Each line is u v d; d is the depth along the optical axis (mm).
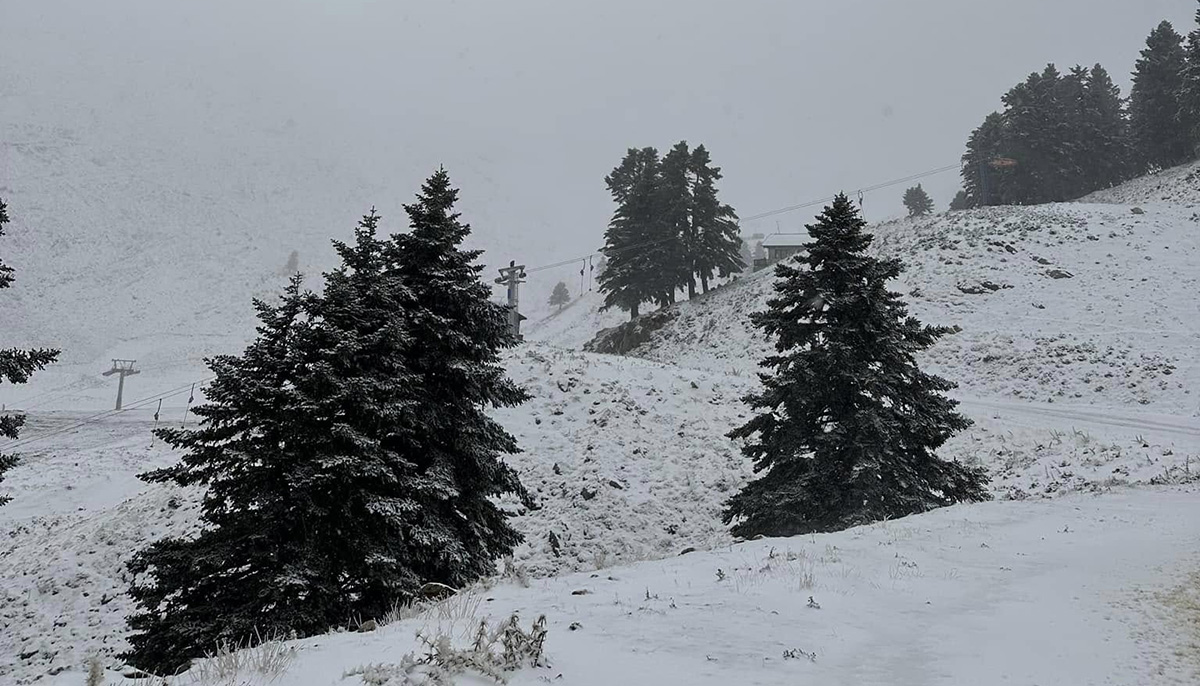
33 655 16844
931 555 10062
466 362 13617
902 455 16766
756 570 9023
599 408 26734
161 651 10578
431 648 5434
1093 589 7816
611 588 8203
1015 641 6160
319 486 11180
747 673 5191
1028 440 25031
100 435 41688
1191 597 7195
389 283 13109
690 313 58094
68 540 22078
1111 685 5059
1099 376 32312
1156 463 19906
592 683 4867
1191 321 36188
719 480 22531
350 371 12297
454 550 12312
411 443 13070
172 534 20703
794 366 16969
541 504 21469
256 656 5273
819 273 17609
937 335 17906
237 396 11695
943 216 60281
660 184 64750
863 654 5801
